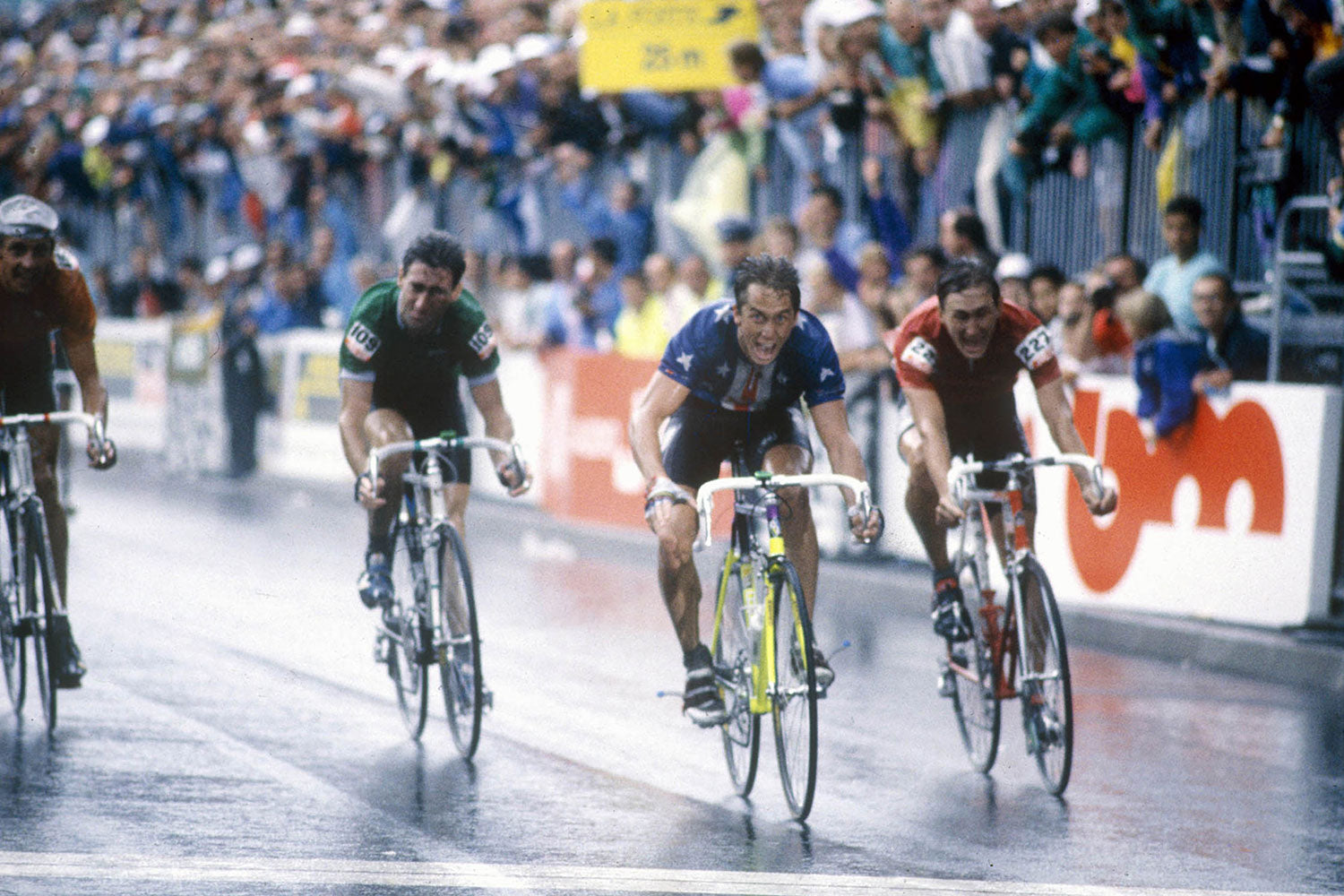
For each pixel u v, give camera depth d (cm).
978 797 1881
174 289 6512
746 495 1831
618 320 4206
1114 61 3178
